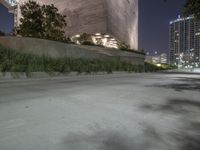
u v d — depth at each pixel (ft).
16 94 26.30
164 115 17.16
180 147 11.08
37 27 95.76
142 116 16.80
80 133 12.76
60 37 106.22
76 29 192.03
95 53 96.99
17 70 46.60
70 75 62.39
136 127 14.07
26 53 61.46
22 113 17.03
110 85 39.55
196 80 54.90
